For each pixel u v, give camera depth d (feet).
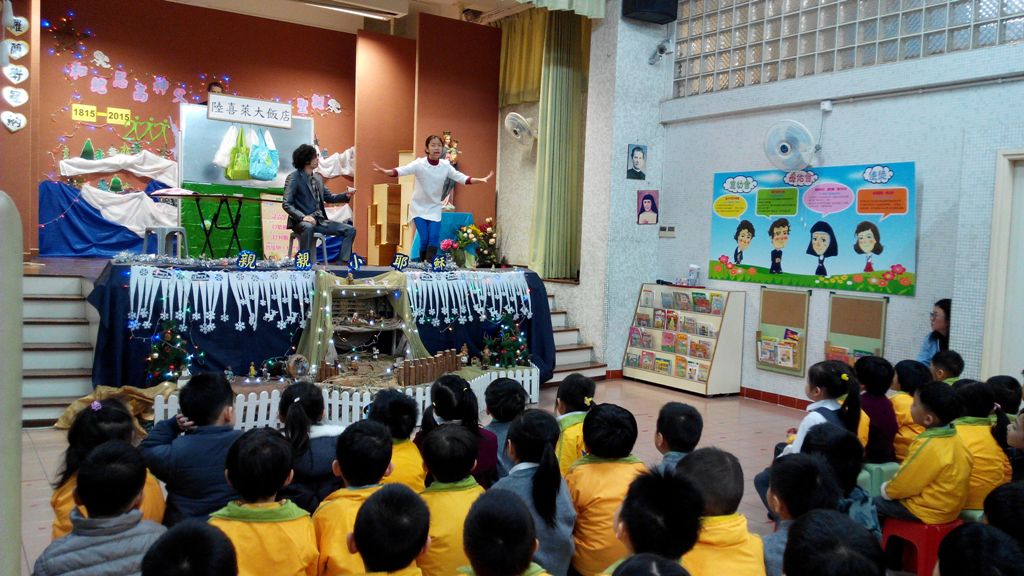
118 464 6.93
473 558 6.08
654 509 6.10
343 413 18.85
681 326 26.76
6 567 3.41
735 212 25.93
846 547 5.24
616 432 9.15
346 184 37.27
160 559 5.28
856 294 22.24
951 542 5.59
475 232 31.19
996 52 18.90
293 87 36.32
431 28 33.14
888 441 13.14
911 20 21.08
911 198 20.84
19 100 28.25
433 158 26.04
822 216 23.15
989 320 17.75
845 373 12.22
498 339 23.85
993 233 17.71
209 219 31.83
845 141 22.59
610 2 27.73
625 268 28.50
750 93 25.07
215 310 19.97
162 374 18.48
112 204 32.14
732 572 7.06
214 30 34.35
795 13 23.90
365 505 6.37
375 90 34.78
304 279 21.27
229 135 32.50
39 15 29.22
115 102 32.53
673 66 28.35
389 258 33.65
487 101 34.91
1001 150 17.60
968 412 12.16
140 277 18.99
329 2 30.68
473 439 8.41
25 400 19.12
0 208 3.41
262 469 7.37
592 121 28.60
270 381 19.57
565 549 8.46
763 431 21.13
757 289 25.25
